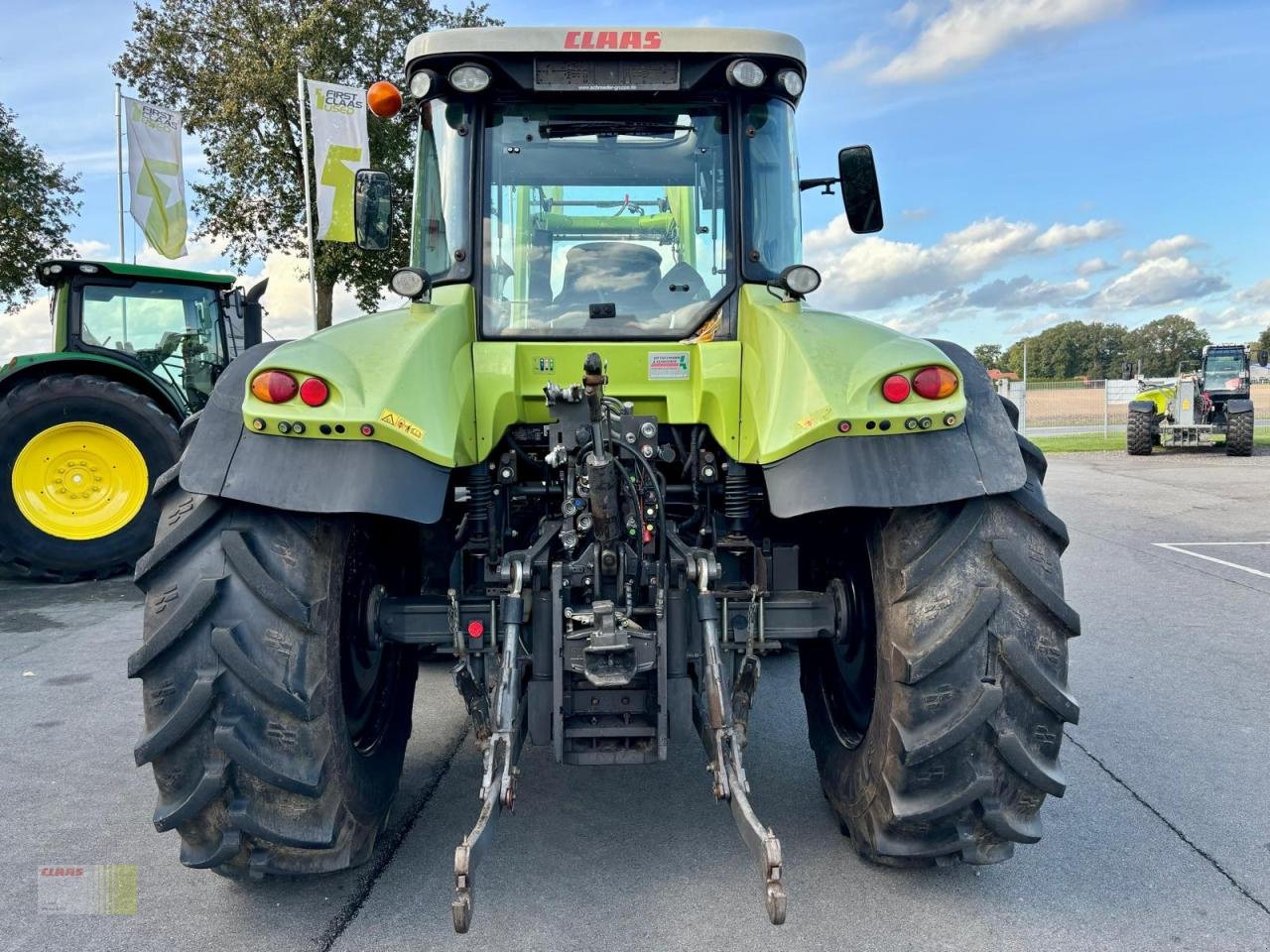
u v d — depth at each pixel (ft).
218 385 8.07
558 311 10.16
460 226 10.13
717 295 10.17
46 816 10.61
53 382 23.40
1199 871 9.12
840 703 10.09
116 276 26.43
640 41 9.84
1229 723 13.17
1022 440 8.98
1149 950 7.84
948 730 7.57
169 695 7.45
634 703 8.30
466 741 12.67
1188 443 67.46
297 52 59.62
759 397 8.91
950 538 7.78
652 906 8.54
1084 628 18.60
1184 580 23.12
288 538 7.71
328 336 8.34
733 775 7.54
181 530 7.61
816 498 7.73
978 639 7.63
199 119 62.34
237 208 63.72
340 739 7.98
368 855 8.92
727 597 9.12
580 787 11.19
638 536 8.43
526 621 8.42
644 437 8.82
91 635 19.01
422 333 8.45
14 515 23.31
